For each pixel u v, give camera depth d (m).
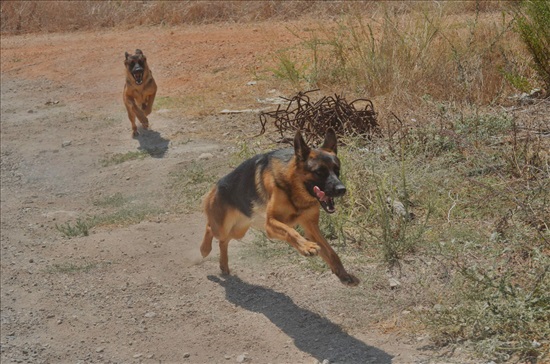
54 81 19.97
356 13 18.89
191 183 11.70
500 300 6.82
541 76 12.36
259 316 7.80
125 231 10.45
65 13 26.11
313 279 8.26
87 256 9.84
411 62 13.75
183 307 8.27
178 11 24.50
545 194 8.43
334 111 11.66
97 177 12.92
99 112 16.80
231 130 13.84
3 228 11.22
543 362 6.05
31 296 8.98
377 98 13.51
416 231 8.54
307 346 7.12
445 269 7.75
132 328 8.02
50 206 12.02
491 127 10.40
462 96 12.26
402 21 15.85
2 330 8.27
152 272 9.17
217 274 8.88
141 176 12.48
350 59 15.46
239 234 8.45
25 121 16.67
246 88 16.64
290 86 16.12
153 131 14.67
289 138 11.60
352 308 7.54
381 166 9.88
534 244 7.75
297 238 7.00
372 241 8.66
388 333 7.02
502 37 13.98
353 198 9.25
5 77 20.88
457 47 13.79
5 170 13.89
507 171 9.38
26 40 24.98
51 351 7.79
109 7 26.00
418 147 10.36
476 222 8.59
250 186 7.76
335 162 7.11
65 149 14.52
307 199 7.26
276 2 23.39
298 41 19.48
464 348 6.48
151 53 20.91
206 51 20.16
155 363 7.33
